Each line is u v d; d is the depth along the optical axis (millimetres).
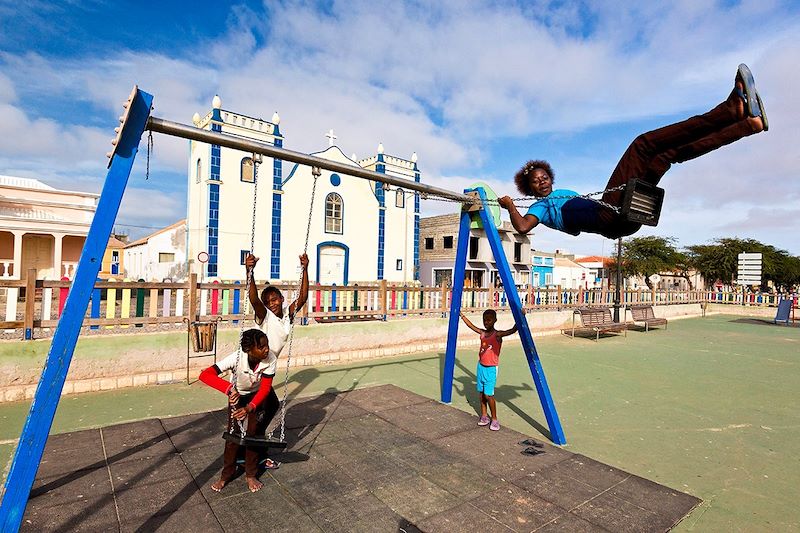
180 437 4758
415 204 26219
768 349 12430
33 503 3408
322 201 22266
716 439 5215
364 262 23828
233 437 3375
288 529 3127
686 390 7535
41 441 2760
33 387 6145
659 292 22266
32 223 19859
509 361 9844
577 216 3674
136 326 7746
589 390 7406
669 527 3250
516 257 32938
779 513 3535
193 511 3334
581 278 47438
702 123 2812
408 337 10578
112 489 3641
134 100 3125
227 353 7773
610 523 3275
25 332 6223
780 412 6344
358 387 7207
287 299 8969
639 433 5371
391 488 3750
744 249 43062
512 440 4914
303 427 5199
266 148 3836
